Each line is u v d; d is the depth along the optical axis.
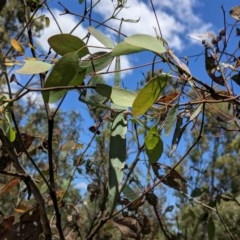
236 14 0.45
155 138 0.41
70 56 0.37
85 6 0.51
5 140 0.45
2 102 0.41
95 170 0.76
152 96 0.38
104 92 0.40
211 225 0.59
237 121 0.46
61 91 0.39
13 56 0.46
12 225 0.48
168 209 0.75
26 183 0.45
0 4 0.51
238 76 0.44
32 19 0.55
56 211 0.47
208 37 0.44
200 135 0.46
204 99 0.41
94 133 0.65
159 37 0.40
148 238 0.76
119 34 0.44
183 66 0.40
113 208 0.44
